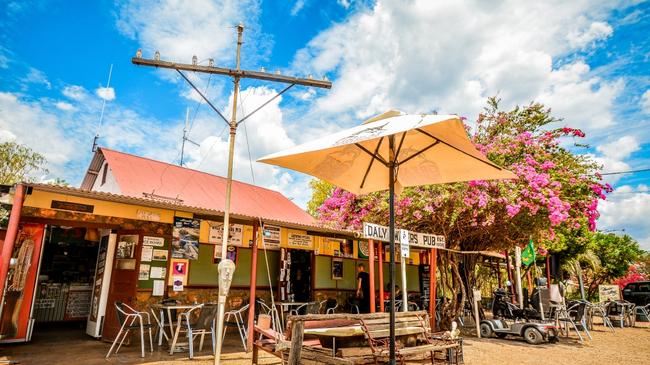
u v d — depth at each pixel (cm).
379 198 1186
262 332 699
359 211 1253
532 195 1041
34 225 899
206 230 1111
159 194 1300
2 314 859
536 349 968
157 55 590
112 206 849
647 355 909
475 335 1199
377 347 557
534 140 1223
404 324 609
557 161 1243
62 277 1298
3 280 642
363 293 1431
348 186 561
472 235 1295
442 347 581
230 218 926
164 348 861
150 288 934
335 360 492
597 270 2619
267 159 452
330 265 1389
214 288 1114
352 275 1478
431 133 442
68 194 760
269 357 802
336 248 1392
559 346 1022
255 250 916
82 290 1254
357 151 518
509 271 1546
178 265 984
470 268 1389
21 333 881
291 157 477
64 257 1327
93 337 963
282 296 1240
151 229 956
